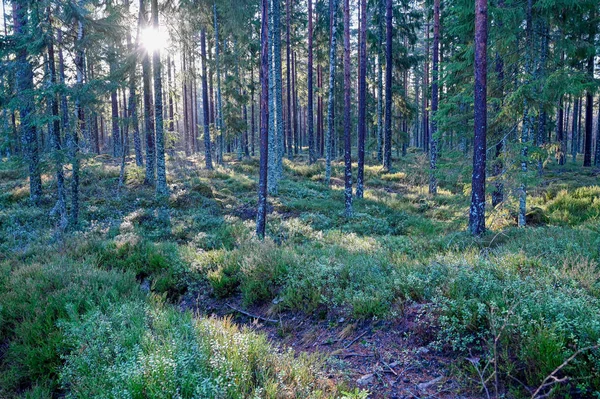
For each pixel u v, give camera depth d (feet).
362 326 18.94
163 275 28.48
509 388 12.84
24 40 41.70
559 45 38.42
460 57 44.83
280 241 36.96
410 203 57.47
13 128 47.14
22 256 31.76
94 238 36.91
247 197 60.44
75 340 17.10
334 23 70.74
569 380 12.23
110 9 53.47
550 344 12.78
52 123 42.63
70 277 24.54
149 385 12.26
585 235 26.61
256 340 16.37
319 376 14.84
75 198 44.55
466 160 41.01
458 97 40.42
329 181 74.43
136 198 56.85
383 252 27.99
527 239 27.17
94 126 123.03
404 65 93.97
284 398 12.82
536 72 37.40
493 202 37.22
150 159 65.82
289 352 16.24
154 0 54.49
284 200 58.34
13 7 56.54
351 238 36.35
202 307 24.77
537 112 35.73
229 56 87.76
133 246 33.35
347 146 49.44
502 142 37.40
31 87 44.88
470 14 40.06
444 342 15.99
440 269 20.88
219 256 29.99
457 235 31.14
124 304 20.22
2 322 20.22
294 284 23.34
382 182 75.31
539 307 14.73
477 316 15.67
